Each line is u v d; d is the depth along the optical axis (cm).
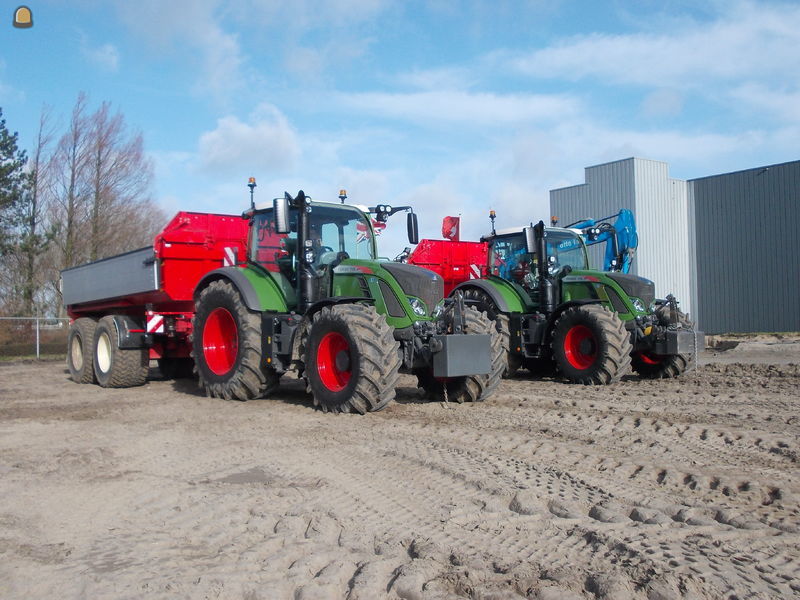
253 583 318
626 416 705
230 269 920
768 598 292
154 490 470
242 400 888
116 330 1072
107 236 3116
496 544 358
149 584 317
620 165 2692
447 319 781
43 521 412
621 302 1061
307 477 496
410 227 878
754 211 2594
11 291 2748
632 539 359
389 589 308
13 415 812
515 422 685
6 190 2614
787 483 456
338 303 794
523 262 1176
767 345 1797
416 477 486
